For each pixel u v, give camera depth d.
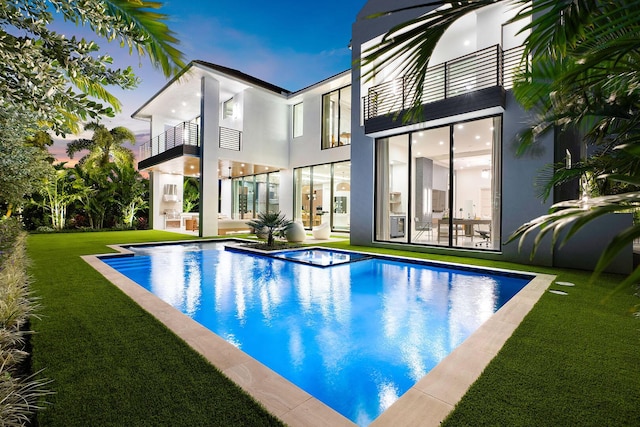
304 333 3.35
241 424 1.65
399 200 10.52
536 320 3.15
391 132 8.70
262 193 17.11
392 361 2.75
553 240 0.83
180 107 15.11
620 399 1.85
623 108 3.14
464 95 7.00
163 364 2.25
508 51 7.14
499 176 7.27
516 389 1.96
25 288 3.88
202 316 3.87
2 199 7.32
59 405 1.77
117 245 9.34
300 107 14.94
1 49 1.58
